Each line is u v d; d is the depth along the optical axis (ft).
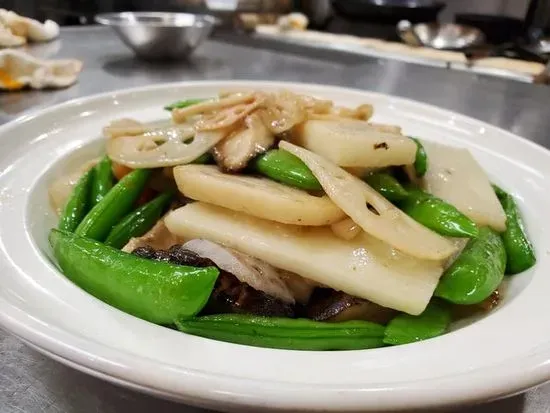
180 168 0.63
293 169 0.59
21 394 0.47
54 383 0.48
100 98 0.94
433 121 1.01
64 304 0.45
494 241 0.64
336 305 0.55
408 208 0.62
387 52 2.09
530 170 0.82
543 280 0.58
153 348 0.42
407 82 1.65
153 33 1.65
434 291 0.55
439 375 0.40
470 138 0.93
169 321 0.49
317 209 0.55
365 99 1.09
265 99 0.68
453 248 0.56
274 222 0.58
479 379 0.37
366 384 0.36
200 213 0.60
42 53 1.73
